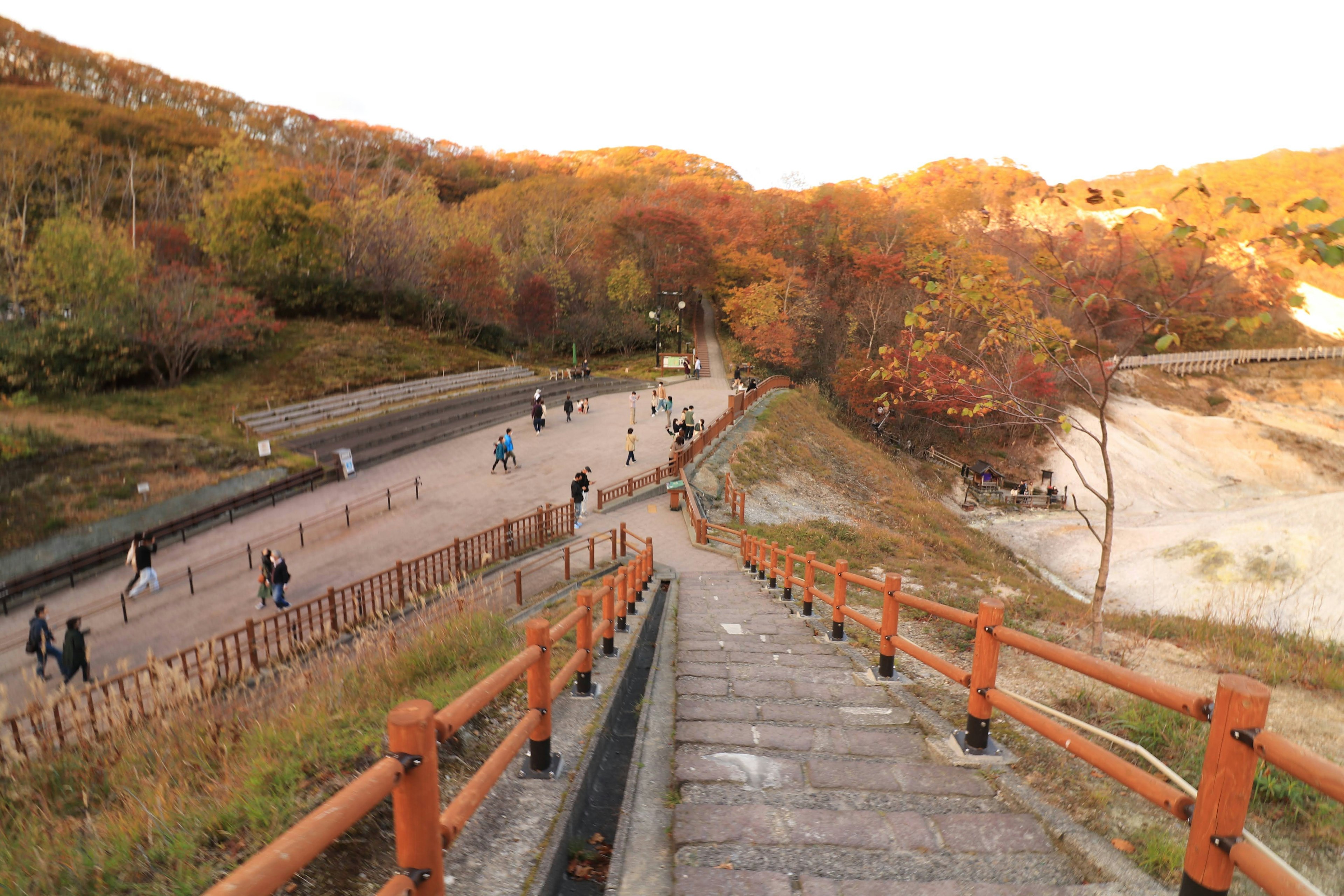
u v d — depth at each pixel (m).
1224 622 10.13
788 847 3.00
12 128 54.41
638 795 3.63
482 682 2.68
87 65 94.88
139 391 34.09
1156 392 72.00
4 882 2.91
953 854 2.96
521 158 153.12
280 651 10.41
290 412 33.88
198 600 15.59
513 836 3.09
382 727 4.45
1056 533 34.09
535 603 13.17
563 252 74.88
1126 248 8.34
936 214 75.25
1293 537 24.58
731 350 62.50
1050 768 4.01
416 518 21.62
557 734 4.36
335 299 52.38
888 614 5.92
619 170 133.50
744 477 27.34
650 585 13.91
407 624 11.35
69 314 35.16
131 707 6.56
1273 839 3.38
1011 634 3.69
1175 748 4.36
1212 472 52.69
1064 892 2.61
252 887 1.24
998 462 48.41
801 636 8.49
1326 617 19.64
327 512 22.30
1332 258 5.52
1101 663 2.80
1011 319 9.10
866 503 29.78
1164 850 2.89
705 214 74.69
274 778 3.73
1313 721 5.36
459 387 44.31
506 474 26.70
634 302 69.06
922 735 4.57
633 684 6.30
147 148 73.81
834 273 69.19
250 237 50.06
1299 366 83.06
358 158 66.31
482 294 54.94
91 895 2.80
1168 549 26.94
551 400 42.19
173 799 3.78
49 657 12.94
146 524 20.50
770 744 4.35
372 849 2.86
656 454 29.22
